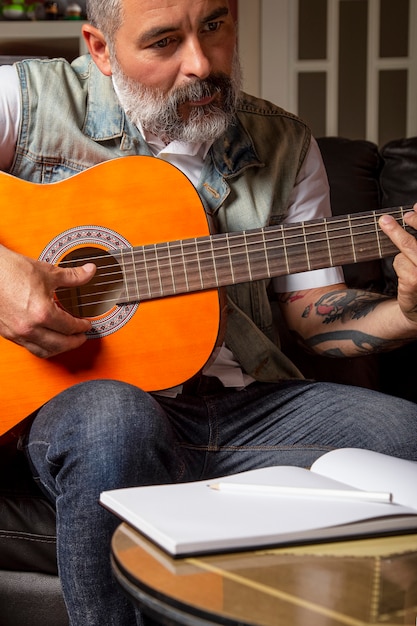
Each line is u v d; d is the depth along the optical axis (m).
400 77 3.52
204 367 1.54
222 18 1.52
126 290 1.52
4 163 1.69
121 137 1.67
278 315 2.12
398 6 3.47
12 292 1.43
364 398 1.59
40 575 1.65
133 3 1.51
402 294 1.47
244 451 1.59
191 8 1.49
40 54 3.19
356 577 0.84
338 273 1.77
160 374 1.52
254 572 0.85
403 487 1.00
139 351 1.51
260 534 0.89
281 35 3.47
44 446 1.32
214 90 1.55
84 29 1.64
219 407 1.61
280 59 3.49
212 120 1.57
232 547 0.88
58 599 1.64
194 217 1.54
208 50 1.53
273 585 0.83
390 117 3.55
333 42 3.47
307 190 1.78
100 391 1.32
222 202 1.68
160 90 1.56
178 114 1.56
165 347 1.52
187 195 1.55
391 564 0.87
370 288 2.38
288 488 1.00
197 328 1.52
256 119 1.76
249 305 1.73
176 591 0.81
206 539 0.88
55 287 1.46
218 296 1.53
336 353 1.68
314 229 1.51
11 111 1.67
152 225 1.54
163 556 0.88
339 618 0.77
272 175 1.73
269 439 1.60
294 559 0.88
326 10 3.47
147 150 1.69
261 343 1.70
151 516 0.93
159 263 1.52
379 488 1.01
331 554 0.89
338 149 2.51
